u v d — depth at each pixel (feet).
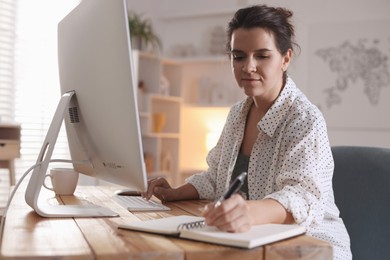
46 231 3.38
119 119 3.74
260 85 4.58
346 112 14.20
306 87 14.67
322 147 4.37
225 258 2.89
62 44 4.83
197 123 17.08
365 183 5.62
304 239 3.20
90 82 4.08
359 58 14.07
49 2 14.61
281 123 4.83
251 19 4.52
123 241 3.07
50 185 7.13
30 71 14.24
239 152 5.28
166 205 4.99
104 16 3.79
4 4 13.76
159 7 17.35
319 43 14.55
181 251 2.84
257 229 3.26
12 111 13.89
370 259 5.40
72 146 4.87
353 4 14.19
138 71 14.83
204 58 16.30
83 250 2.82
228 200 3.20
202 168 16.67
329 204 4.87
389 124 13.69
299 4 14.76
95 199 5.10
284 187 4.01
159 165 15.92
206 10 16.28
